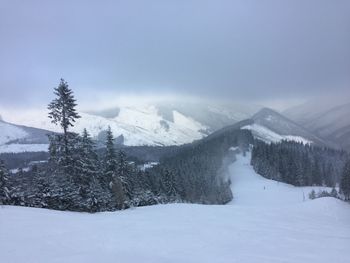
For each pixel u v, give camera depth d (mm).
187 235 20172
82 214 27984
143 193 48031
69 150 41062
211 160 164375
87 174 41219
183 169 132625
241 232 21828
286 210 34219
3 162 34031
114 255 14711
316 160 169875
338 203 37156
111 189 41344
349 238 21641
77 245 16188
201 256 15531
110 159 50281
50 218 23047
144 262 13969
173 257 15086
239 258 15414
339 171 166750
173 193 73125
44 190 34656
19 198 32875
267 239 20031
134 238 18609
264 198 121125
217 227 23328
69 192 35312
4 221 20484
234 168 186375
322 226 26422
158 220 25609
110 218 25828
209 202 102125
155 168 116500
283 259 15594
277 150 178250
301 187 146250
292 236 21297
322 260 15820
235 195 129250
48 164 40094
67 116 41344
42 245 15719
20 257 13688
